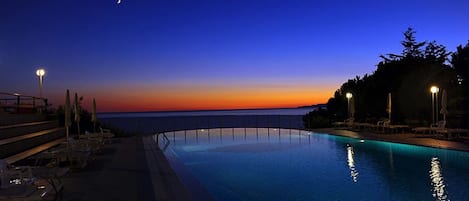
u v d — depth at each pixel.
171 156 11.03
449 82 18.20
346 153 11.55
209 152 12.59
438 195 6.35
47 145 11.38
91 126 17.81
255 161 10.55
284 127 23.91
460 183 7.14
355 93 24.12
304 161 10.30
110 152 11.17
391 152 11.30
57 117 16.81
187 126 22.72
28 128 11.91
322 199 6.36
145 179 6.93
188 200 5.34
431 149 11.16
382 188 6.96
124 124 20.80
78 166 8.39
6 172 5.16
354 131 17.61
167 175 7.32
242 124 24.30
